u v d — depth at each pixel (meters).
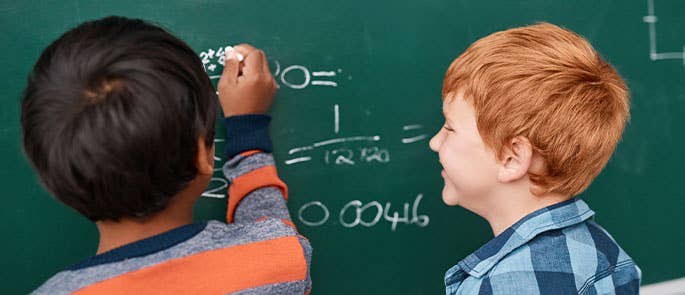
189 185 0.58
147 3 0.81
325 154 0.93
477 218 1.04
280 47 0.88
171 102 0.51
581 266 0.65
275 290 0.60
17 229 0.81
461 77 0.68
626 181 1.09
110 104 0.49
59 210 0.82
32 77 0.52
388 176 0.97
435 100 0.97
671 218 1.13
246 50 0.83
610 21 1.04
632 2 1.05
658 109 1.09
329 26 0.90
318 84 0.91
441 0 0.95
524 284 0.63
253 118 0.81
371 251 0.98
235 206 0.79
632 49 1.06
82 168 0.50
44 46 0.78
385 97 0.95
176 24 0.83
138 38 0.53
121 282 0.53
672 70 1.09
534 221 0.66
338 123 0.93
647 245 1.12
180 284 0.55
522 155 0.65
